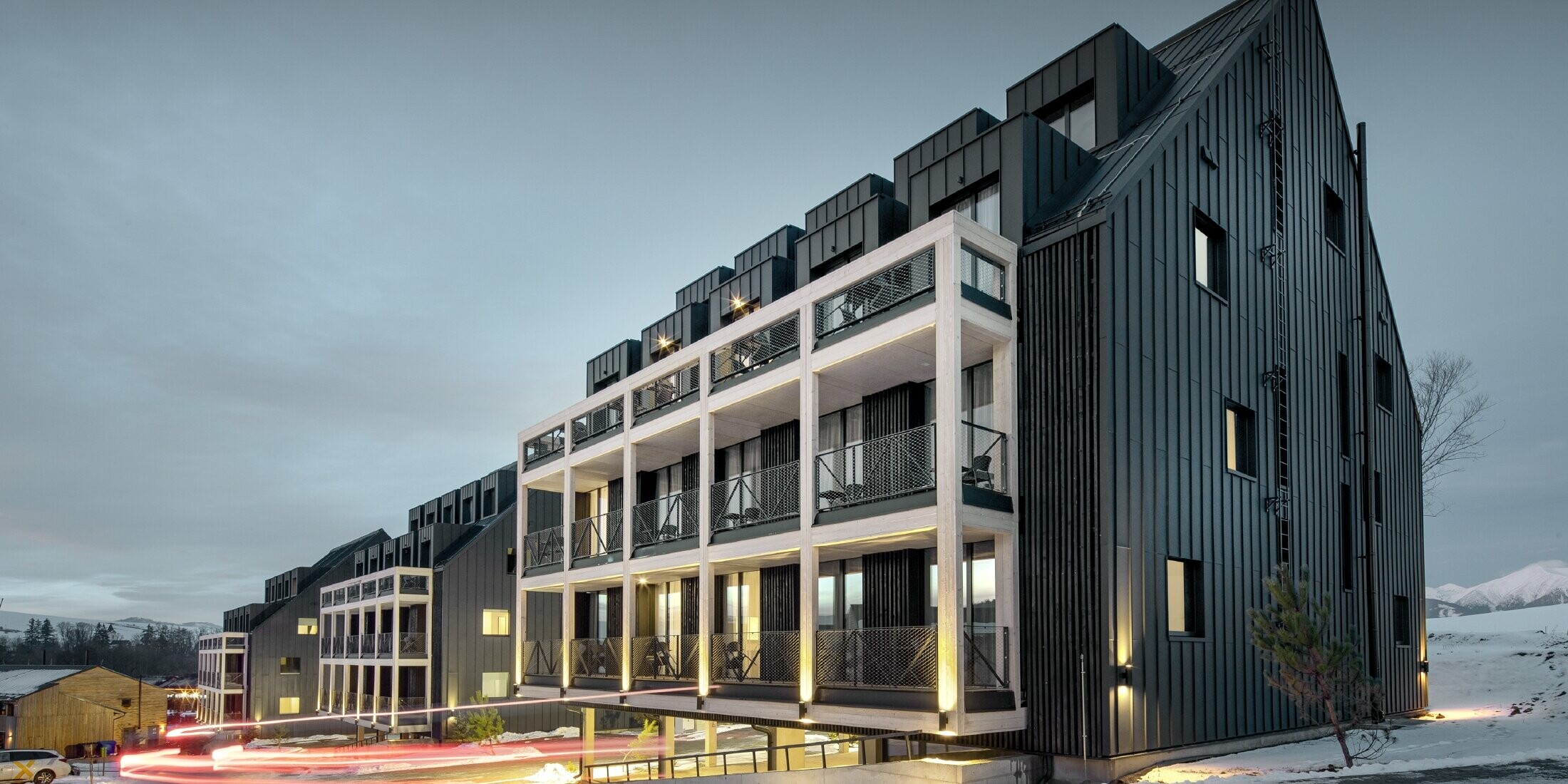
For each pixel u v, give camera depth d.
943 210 19.20
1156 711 15.68
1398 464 26.39
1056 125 20.94
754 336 22.09
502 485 56.34
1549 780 12.57
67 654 196.88
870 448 19.83
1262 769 14.89
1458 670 29.25
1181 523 16.83
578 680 25.75
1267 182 21.05
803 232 26.34
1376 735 18.61
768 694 18.95
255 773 44.88
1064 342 16.19
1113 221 16.12
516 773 35.69
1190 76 20.41
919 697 15.62
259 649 71.19
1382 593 24.12
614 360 31.09
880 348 17.22
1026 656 16.02
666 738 29.12
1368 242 25.94
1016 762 15.19
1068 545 15.68
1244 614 18.27
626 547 24.23
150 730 70.31
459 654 50.88
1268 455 19.77
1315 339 22.27
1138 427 16.05
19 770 40.91
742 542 20.02
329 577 73.88
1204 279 18.78
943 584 15.23
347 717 57.22
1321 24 24.39
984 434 17.75
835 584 20.89
